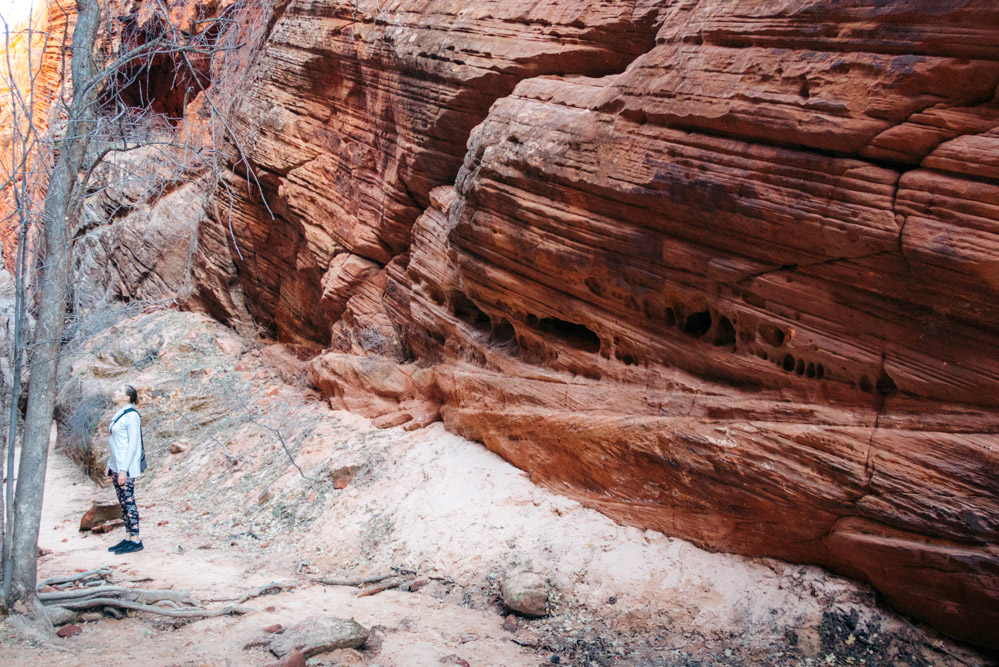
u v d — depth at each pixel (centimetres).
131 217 1572
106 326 1320
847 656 414
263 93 1105
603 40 623
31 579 458
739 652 432
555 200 562
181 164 525
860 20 396
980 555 380
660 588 489
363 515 686
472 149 646
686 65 474
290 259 1132
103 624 488
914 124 380
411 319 841
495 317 696
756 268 459
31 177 471
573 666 445
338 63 936
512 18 698
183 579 595
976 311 373
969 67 363
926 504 398
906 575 411
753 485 468
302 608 526
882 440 415
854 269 412
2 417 475
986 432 383
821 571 454
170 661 416
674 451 509
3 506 459
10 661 400
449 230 687
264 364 1198
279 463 863
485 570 559
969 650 399
